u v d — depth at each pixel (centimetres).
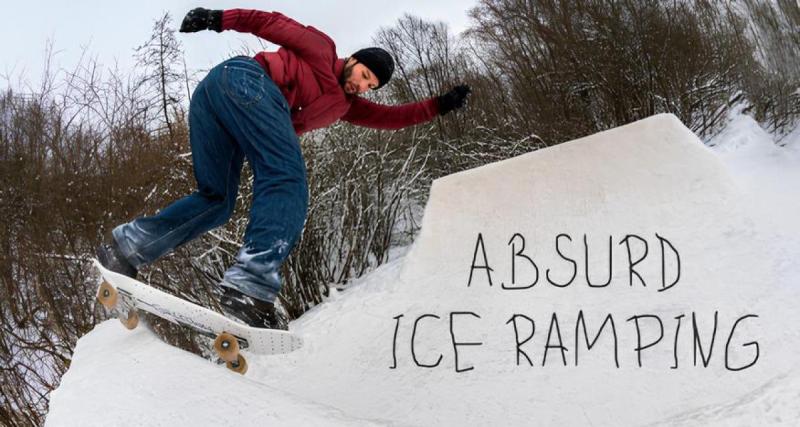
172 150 526
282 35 205
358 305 370
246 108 189
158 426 140
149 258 187
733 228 285
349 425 143
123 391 154
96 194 468
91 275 442
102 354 182
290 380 315
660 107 650
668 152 347
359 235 570
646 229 305
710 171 328
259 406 148
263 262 180
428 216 390
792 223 283
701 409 145
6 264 440
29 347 429
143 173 493
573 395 208
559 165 373
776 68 643
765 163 482
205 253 451
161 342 182
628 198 332
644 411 188
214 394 152
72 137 509
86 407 150
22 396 419
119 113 546
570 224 331
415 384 253
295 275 514
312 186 543
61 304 440
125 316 186
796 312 212
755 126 609
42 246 447
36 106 509
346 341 333
